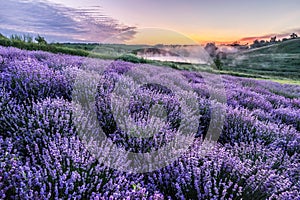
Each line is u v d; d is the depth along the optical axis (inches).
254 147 116.5
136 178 81.4
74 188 70.4
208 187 78.2
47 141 92.0
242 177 83.0
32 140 92.0
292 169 97.2
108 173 79.6
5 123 102.3
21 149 89.2
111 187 71.9
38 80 146.7
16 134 96.4
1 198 59.2
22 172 67.2
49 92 144.0
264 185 83.1
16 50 281.3
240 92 273.1
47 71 165.0
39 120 104.4
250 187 81.0
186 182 82.5
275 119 192.5
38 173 68.4
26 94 133.4
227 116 151.9
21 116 105.1
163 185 85.4
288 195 77.9
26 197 60.5
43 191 62.9
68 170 72.6
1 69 172.2
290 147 129.3
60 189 68.2
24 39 478.6
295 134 145.3
